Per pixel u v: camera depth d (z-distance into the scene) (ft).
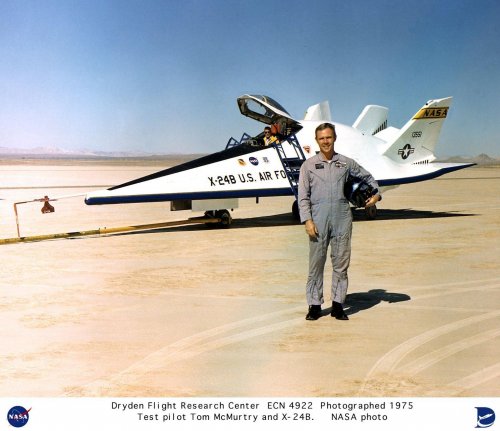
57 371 16.81
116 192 47.93
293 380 15.97
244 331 20.59
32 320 22.20
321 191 21.68
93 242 45.06
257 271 32.27
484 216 63.98
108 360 17.67
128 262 35.53
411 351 18.26
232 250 40.24
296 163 57.77
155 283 29.14
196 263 34.99
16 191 115.24
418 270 31.81
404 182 64.44
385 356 17.81
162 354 18.19
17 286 28.60
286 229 53.21
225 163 53.62
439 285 27.99
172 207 52.85
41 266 34.30
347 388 15.42
